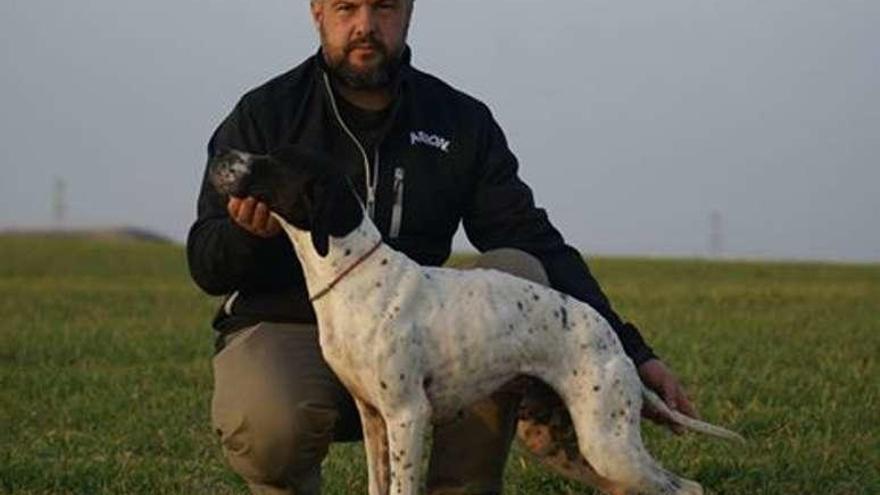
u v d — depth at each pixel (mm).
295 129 11984
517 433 12625
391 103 12000
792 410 18672
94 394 20922
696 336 27844
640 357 12070
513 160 12500
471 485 12219
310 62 12195
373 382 11008
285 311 11969
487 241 12430
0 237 107000
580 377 11438
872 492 14328
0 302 39438
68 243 87688
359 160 11992
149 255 70438
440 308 11133
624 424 11453
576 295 12203
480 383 11289
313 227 10852
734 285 47219
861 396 19750
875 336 28109
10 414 19359
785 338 27672
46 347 27156
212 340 28500
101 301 40000
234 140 12016
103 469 15109
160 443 17078
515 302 11352
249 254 11328
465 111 12320
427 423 11109
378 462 11445
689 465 15023
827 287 45531
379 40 11648
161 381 22391
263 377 11672
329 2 11703
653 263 65312
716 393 20125
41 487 14648
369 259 11031
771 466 15125
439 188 12164
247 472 11945
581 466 12219
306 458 11852
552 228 12422
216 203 11688
